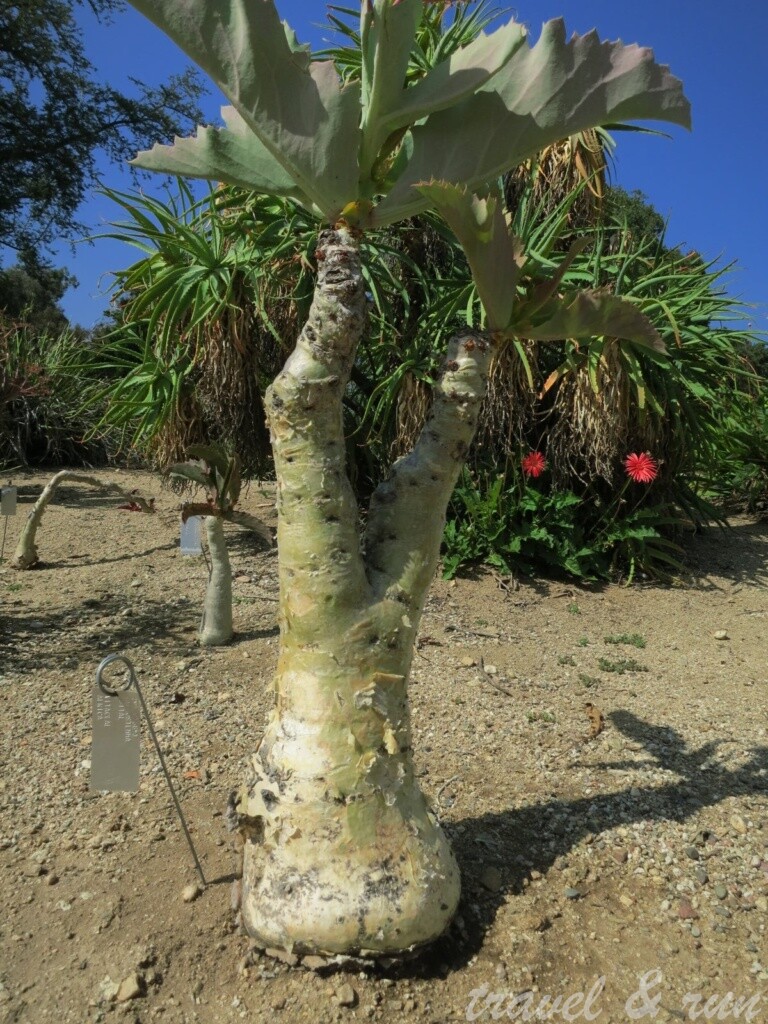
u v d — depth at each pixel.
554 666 3.85
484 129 1.59
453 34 4.69
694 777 2.68
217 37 1.38
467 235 1.56
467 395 1.75
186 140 1.67
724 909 2.03
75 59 14.72
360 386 5.63
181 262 5.06
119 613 4.45
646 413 5.10
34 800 2.48
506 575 5.26
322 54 5.22
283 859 1.75
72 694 3.30
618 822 2.37
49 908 1.98
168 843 2.25
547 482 5.50
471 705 3.23
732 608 5.03
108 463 11.46
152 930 1.90
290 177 1.66
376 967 1.75
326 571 1.71
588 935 1.92
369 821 1.75
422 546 1.79
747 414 7.28
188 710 3.14
